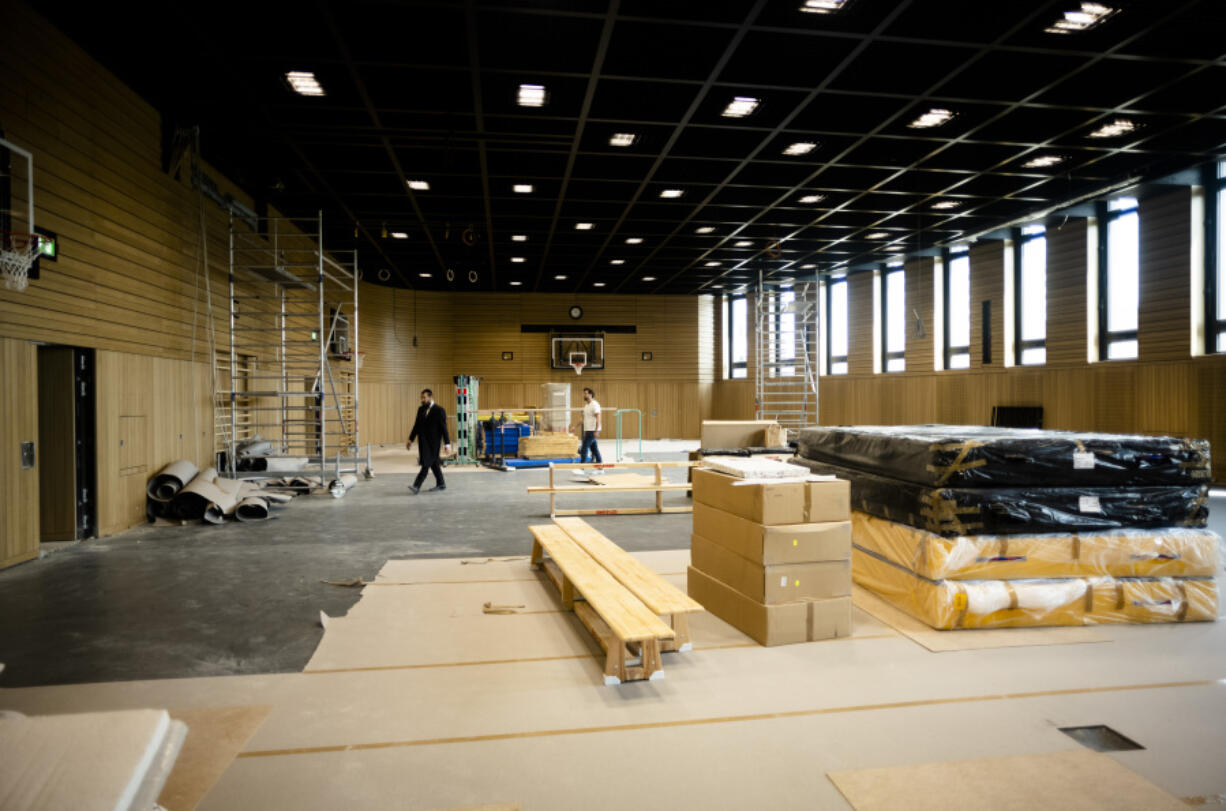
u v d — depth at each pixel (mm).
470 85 7070
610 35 6129
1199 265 10055
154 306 7270
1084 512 3748
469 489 9852
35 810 1087
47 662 3236
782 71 6824
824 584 3527
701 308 22109
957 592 3637
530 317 21359
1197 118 8000
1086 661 3236
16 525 5180
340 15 5746
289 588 4535
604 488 7418
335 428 15773
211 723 2594
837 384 18375
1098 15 5828
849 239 14242
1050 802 2068
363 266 16906
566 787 2164
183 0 5449
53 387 5969
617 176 10055
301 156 9047
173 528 6730
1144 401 10781
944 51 6441
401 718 2650
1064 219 12156
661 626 2875
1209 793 2139
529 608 4086
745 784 2186
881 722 2623
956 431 4660
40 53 5402
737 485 3730
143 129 7059
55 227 5598
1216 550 3844
